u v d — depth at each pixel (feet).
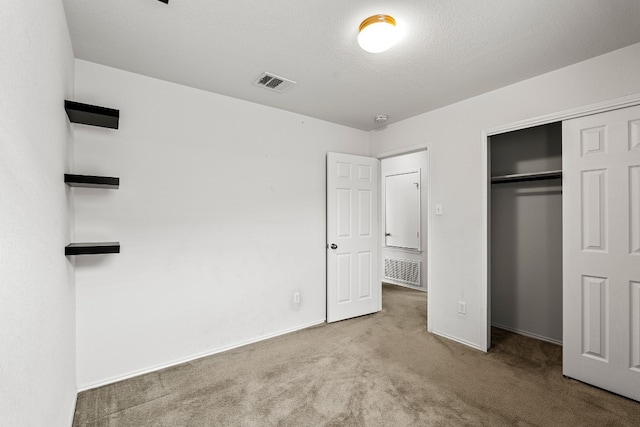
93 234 7.17
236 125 9.44
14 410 2.75
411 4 5.18
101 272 7.25
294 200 10.77
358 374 7.66
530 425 5.76
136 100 7.78
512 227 10.66
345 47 6.58
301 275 10.92
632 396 6.48
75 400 6.48
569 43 6.37
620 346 6.66
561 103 7.45
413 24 5.72
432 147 10.45
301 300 10.91
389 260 18.17
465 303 9.48
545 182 9.89
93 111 5.80
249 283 9.66
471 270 9.34
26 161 3.19
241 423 5.88
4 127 2.57
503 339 9.93
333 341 9.72
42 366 3.73
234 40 6.34
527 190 10.29
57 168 4.86
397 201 17.58
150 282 7.91
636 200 6.48
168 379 7.45
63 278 5.30
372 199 12.68
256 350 9.09
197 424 5.85
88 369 7.04
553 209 9.73
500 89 8.63
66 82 5.78
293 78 8.07
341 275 11.73
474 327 9.25
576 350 7.30
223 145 9.18
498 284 11.07
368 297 12.49
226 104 9.24
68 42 5.96
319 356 8.67
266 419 6.00
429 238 10.51
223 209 9.17
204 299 8.77
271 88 8.70
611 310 6.79
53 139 4.55
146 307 7.84
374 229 12.74
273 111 10.23
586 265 7.14
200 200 8.75
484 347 8.97
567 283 7.43
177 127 8.39
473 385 7.15
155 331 7.97
